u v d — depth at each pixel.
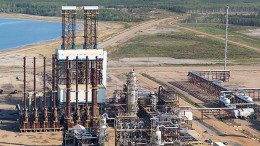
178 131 132.12
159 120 136.50
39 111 163.38
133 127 131.38
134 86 152.12
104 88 165.50
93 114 153.25
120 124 131.50
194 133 151.25
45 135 149.88
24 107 153.12
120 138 128.38
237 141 144.75
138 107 161.88
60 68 168.00
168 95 168.25
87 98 155.12
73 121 151.25
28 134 150.50
